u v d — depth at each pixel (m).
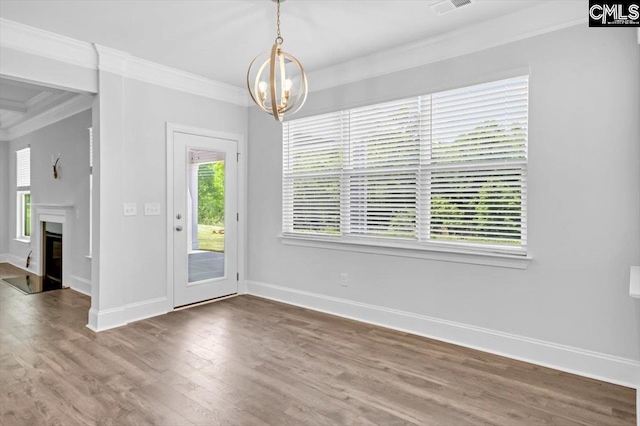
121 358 2.92
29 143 6.31
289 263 4.46
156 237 4.03
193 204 4.38
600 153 2.58
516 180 2.96
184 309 4.22
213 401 2.31
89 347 3.13
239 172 4.82
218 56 3.71
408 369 2.75
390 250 3.59
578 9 2.63
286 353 3.03
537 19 2.78
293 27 3.08
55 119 5.49
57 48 3.26
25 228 7.00
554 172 2.75
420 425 2.07
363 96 3.78
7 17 2.90
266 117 4.66
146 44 3.42
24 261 6.63
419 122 3.43
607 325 2.57
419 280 3.44
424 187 3.41
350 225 3.93
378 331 3.53
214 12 2.83
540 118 2.80
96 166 3.59
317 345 3.19
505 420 2.12
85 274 4.94
